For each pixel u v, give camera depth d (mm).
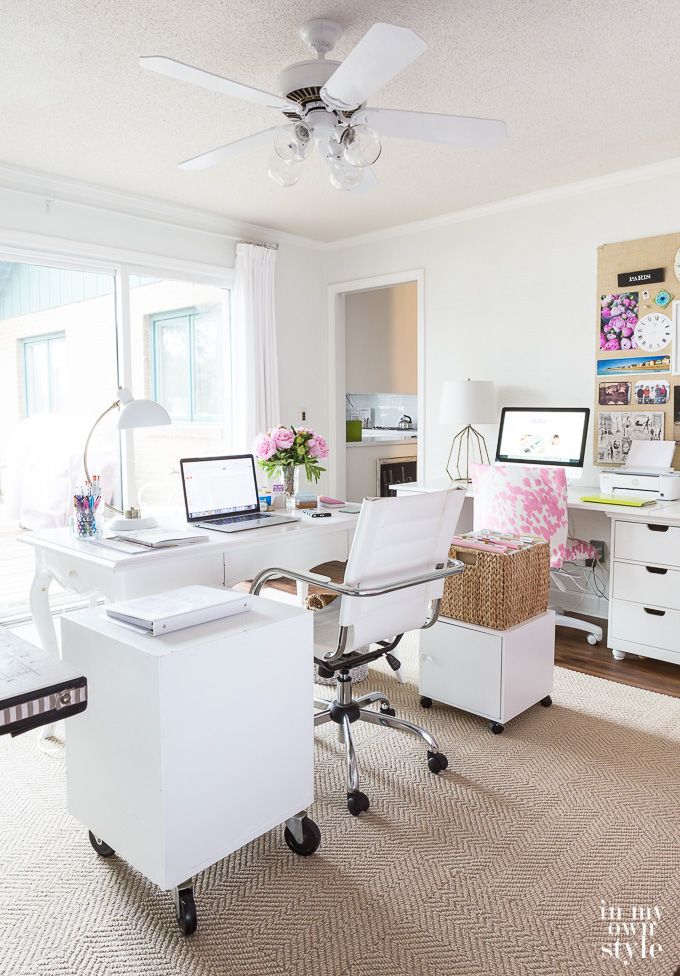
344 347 5324
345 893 1646
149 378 4293
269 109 2775
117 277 4070
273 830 1933
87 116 2844
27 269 3725
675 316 3490
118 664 1549
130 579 2172
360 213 4336
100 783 1659
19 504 3826
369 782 2162
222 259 4555
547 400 4027
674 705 2719
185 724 1499
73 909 1607
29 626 3717
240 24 2162
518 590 2490
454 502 2121
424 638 2654
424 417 4652
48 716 1009
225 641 1575
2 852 1838
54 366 3885
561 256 3900
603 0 2033
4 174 3457
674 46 2297
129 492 4223
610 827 1908
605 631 3682
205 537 2416
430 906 1600
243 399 4641
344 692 2246
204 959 1450
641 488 3301
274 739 1713
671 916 1563
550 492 3150
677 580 2992
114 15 2098
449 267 4430
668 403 3543
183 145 3176
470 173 3580
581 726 2533
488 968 1416
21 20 2113
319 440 3033
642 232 3586
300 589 3500
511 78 2516
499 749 2361
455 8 2074
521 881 1684
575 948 1467
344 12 2100
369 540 1916
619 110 2803
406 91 2613
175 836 1494
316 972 1409
